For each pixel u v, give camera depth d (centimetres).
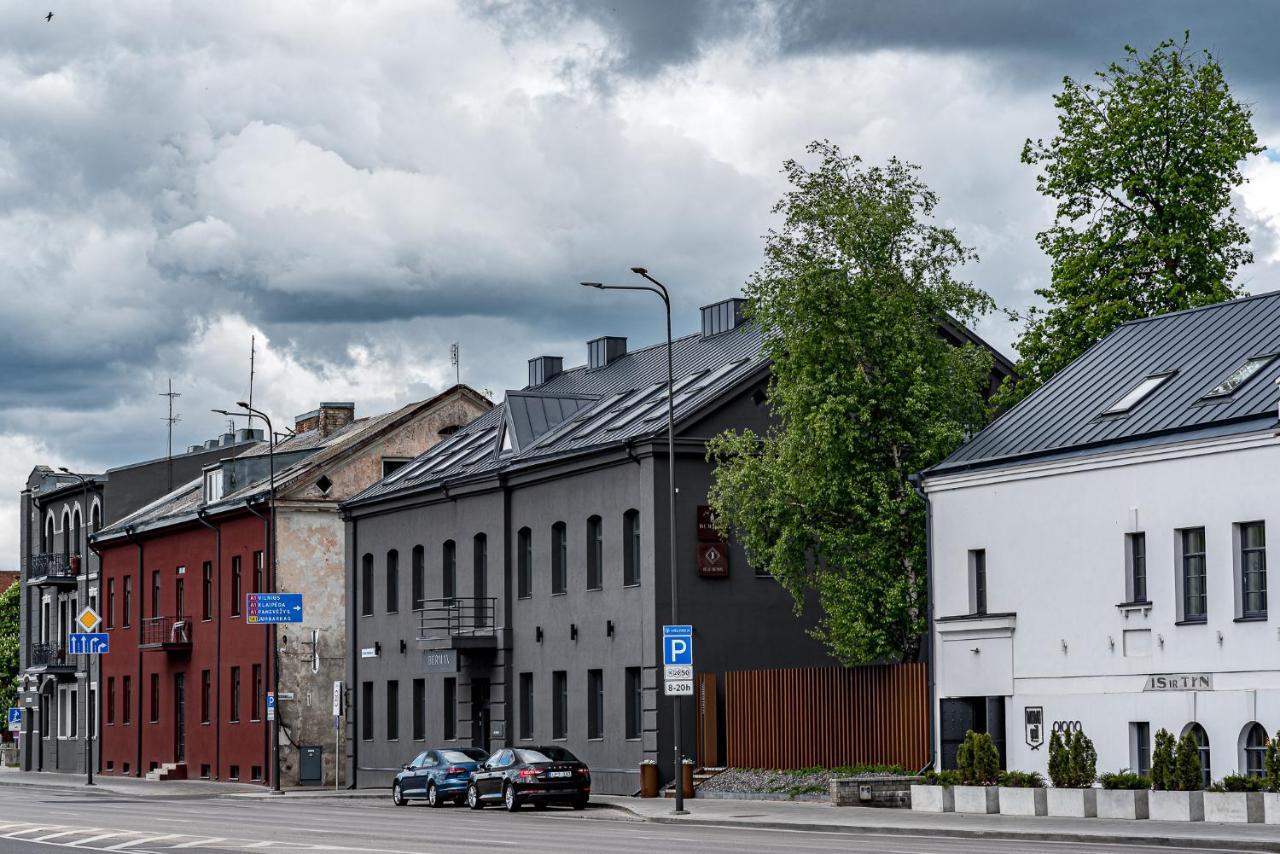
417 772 4806
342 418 7544
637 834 3225
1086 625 3550
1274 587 3186
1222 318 3788
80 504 8300
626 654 4769
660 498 4675
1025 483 3716
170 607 7281
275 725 5794
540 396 5531
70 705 8288
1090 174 4888
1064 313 4888
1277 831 2777
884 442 4125
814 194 4134
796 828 3353
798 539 4156
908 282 4112
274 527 6172
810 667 4659
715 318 5566
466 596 5547
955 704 3866
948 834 3058
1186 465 3369
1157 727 3381
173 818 4038
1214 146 4781
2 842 3133
